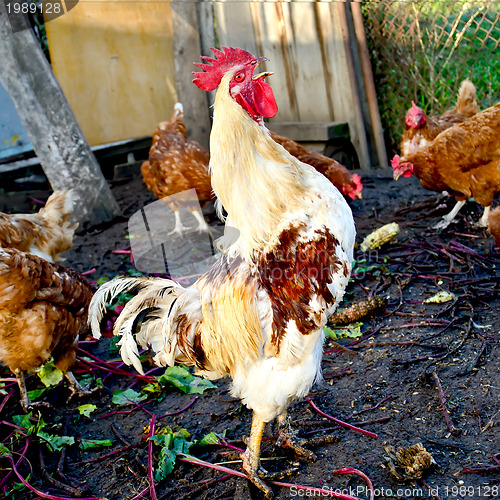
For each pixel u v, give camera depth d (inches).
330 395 47.8
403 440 42.1
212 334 38.7
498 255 65.2
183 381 51.6
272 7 97.0
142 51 102.2
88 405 49.6
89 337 59.7
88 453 45.3
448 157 68.3
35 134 80.0
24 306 45.7
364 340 53.8
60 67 93.9
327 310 37.2
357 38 93.4
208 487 40.6
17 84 77.4
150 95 106.0
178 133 75.1
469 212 76.5
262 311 37.0
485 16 90.2
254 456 39.8
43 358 48.0
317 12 93.7
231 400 49.1
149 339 40.8
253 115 37.2
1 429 48.5
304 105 100.7
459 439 41.4
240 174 36.4
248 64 36.6
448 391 45.8
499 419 42.4
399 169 72.6
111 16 97.0
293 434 42.8
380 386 47.8
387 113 99.0
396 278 63.0
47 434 45.8
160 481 41.5
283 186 36.7
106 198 84.6
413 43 92.7
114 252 75.3
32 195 96.9
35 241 59.6
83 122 99.0
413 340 52.5
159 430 46.4
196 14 101.0
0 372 55.7
